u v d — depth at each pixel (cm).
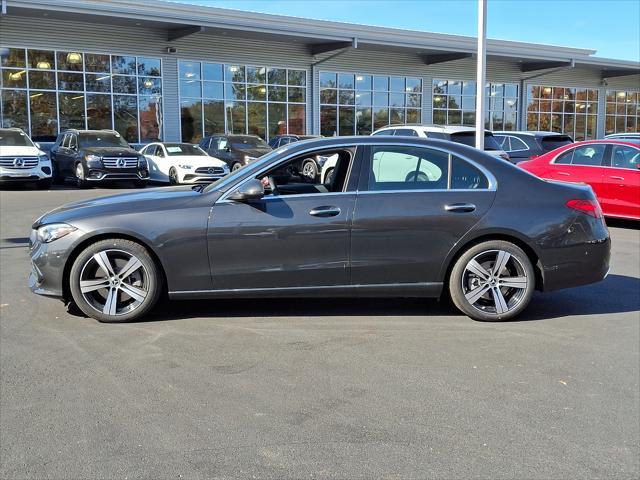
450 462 316
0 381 410
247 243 518
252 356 457
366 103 3120
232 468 308
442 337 504
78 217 522
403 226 523
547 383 414
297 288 528
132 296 528
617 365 446
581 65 3547
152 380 413
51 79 2345
